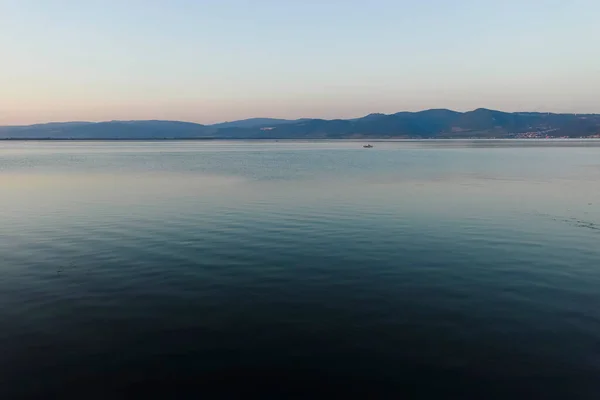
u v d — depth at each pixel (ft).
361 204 94.89
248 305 40.60
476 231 69.36
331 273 49.32
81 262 53.62
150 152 393.50
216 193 112.37
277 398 27.73
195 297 42.47
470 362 31.22
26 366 30.76
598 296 42.47
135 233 68.28
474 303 40.96
